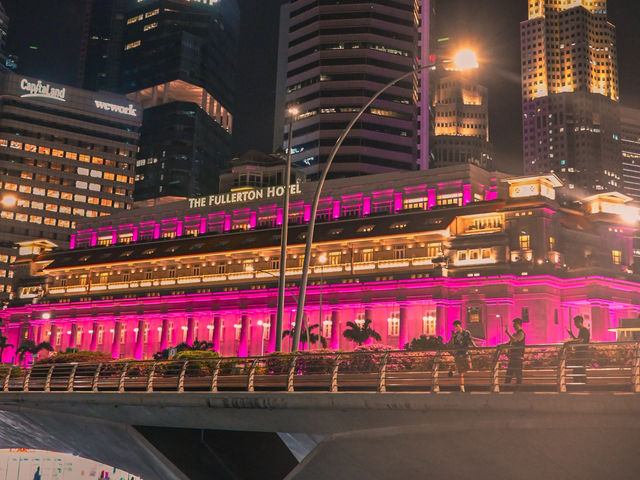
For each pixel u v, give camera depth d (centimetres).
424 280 10162
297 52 18638
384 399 2434
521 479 2344
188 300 12281
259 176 14600
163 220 14288
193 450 3381
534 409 2103
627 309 9962
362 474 2703
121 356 12900
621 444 2003
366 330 9900
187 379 3669
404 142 17588
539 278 9731
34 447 4394
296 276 11519
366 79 17800
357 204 12081
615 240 10825
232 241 12394
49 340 13962
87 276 14000
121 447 3544
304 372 3691
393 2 18362
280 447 3356
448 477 2514
